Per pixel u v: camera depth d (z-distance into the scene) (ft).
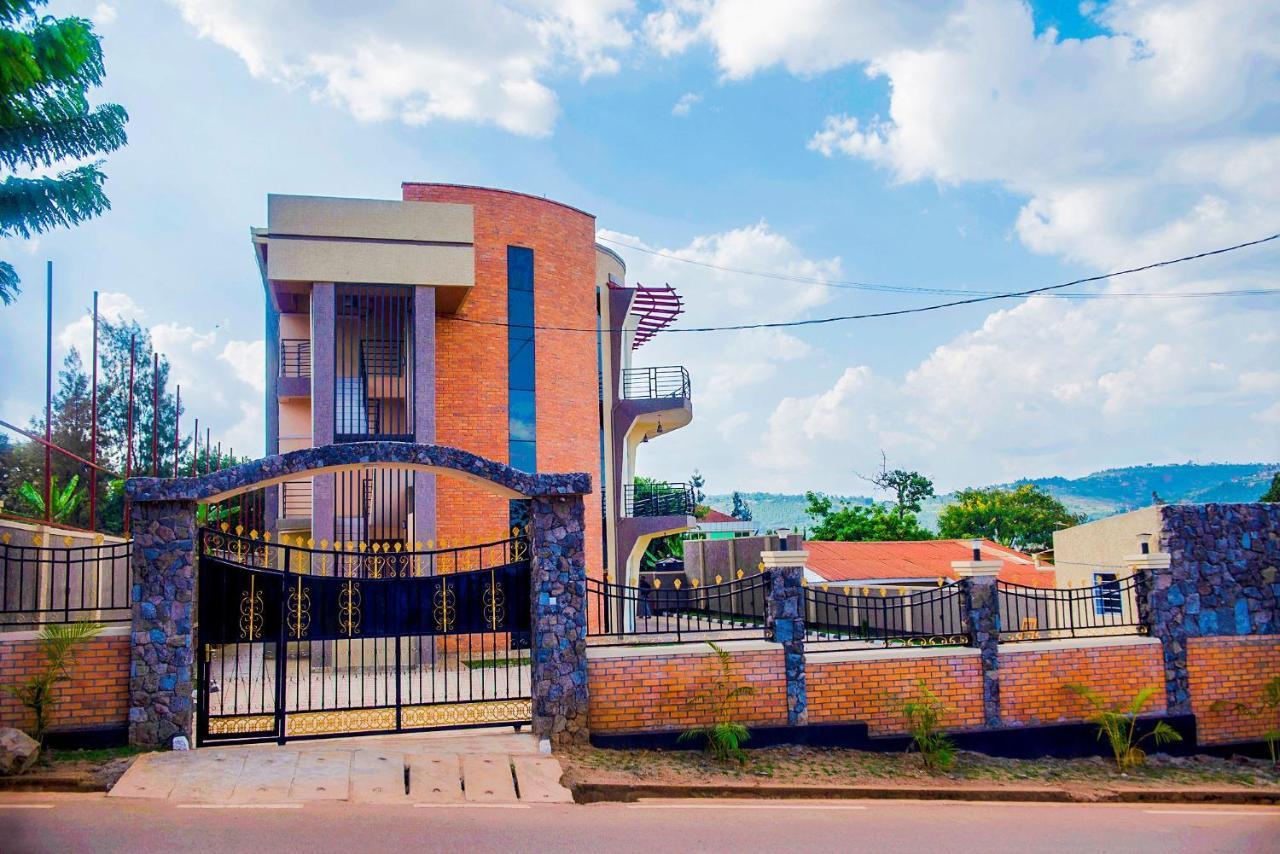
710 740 36.94
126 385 139.74
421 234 66.18
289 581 35.53
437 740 35.99
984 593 41.83
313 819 26.86
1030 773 38.75
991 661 41.22
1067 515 179.52
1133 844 29.27
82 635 33.12
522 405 79.30
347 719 36.04
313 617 35.68
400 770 31.94
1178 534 45.19
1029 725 41.37
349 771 31.55
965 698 40.75
